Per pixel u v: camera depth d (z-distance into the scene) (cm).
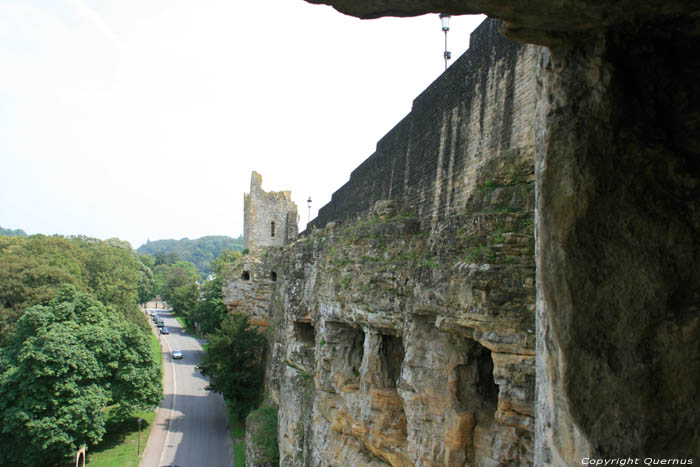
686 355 556
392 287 2025
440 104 2188
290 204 7625
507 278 1309
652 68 612
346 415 2484
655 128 604
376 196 3095
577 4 538
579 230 583
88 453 4803
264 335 5716
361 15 618
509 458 1440
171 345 9656
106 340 4781
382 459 2178
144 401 5122
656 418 561
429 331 1719
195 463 4669
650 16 567
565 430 636
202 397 6612
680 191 582
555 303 600
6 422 4122
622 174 581
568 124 600
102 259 7956
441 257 1549
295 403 3494
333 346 2686
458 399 1642
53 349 4259
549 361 673
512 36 625
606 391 571
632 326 568
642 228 573
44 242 7525
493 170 1581
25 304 5516
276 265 6162
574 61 611
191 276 17650
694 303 565
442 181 2106
